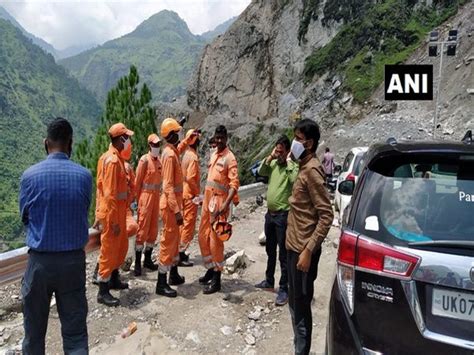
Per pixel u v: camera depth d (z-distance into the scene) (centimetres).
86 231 325
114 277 505
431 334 222
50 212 305
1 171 14900
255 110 5688
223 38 6384
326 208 326
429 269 223
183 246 612
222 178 505
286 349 391
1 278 417
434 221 238
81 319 327
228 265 587
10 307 462
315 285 549
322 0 5512
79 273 320
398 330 228
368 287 237
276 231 498
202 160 4619
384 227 243
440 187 249
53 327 414
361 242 243
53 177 309
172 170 487
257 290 521
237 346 394
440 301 223
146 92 1119
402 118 3178
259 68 5866
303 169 338
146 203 573
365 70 4281
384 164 265
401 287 228
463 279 218
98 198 479
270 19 6009
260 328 429
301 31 5547
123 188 475
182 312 452
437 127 2772
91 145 1075
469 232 231
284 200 483
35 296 312
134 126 1080
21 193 310
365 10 5094
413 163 261
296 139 341
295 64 5481
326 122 4072
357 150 1011
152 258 640
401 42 4388
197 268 608
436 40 2044
